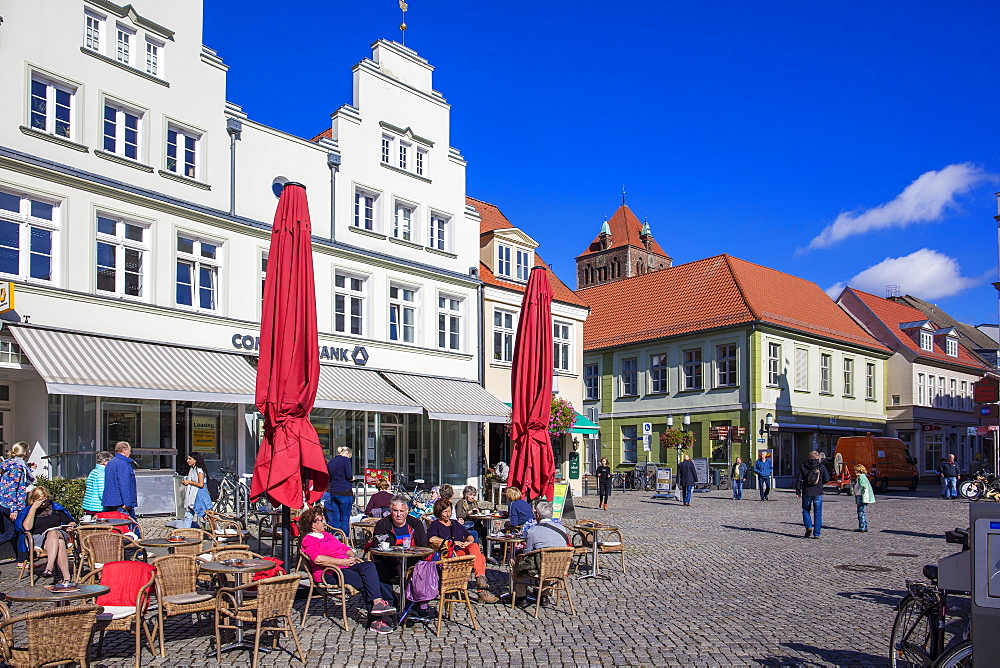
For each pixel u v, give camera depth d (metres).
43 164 15.94
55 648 5.94
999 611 5.13
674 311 42.72
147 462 17.48
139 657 7.11
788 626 9.01
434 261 25.11
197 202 19.02
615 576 12.27
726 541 16.62
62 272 16.27
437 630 8.62
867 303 51.16
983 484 22.75
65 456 16.14
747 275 43.00
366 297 22.89
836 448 36.38
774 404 38.62
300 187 10.63
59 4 16.53
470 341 26.05
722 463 38.50
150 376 16.09
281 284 10.22
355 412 22.20
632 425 43.12
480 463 25.66
